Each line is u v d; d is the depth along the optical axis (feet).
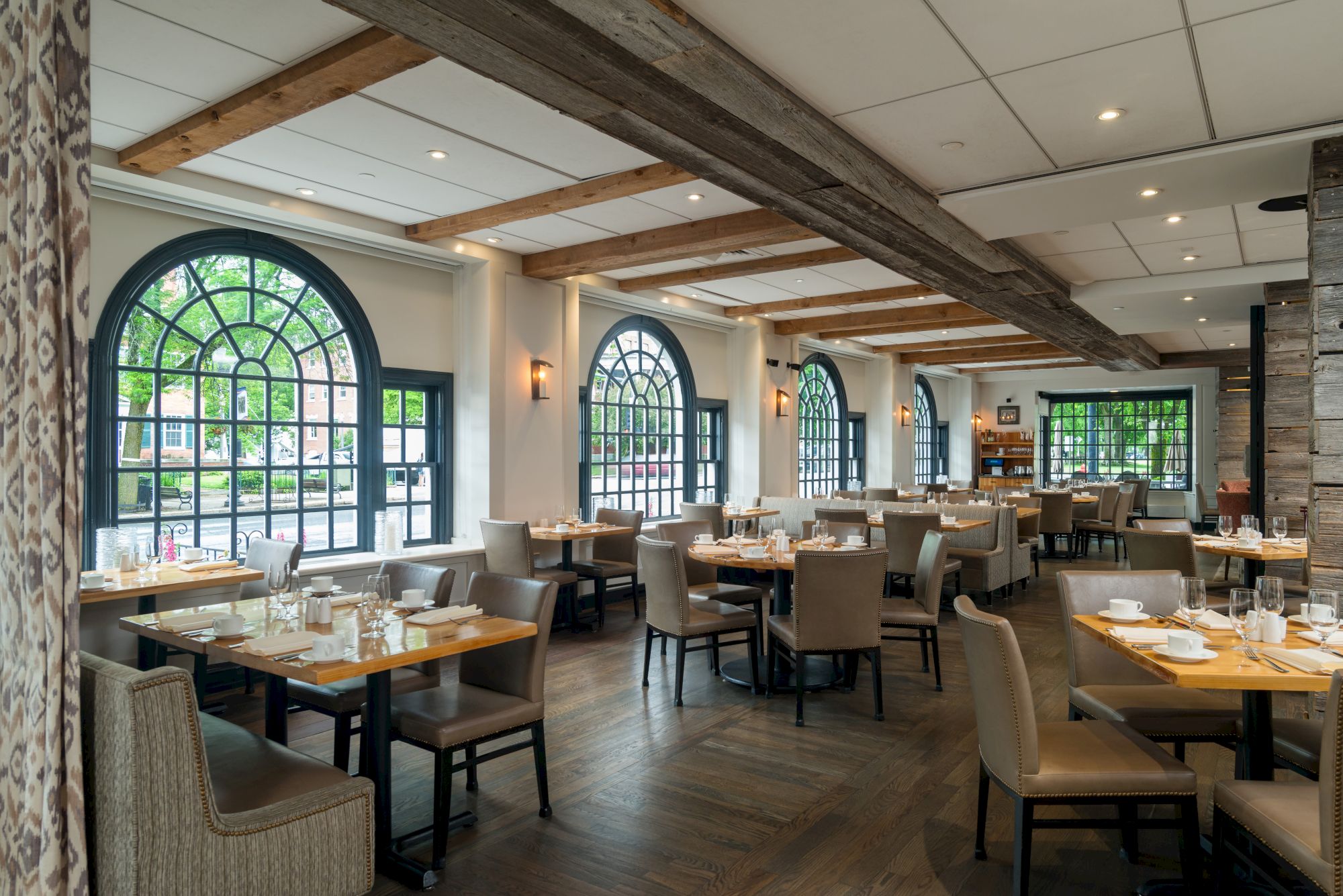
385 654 8.73
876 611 14.56
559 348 24.50
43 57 6.11
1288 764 9.37
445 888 8.96
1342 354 11.53
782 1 8.48
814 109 11.08
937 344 41.88
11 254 6.40
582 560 24.39
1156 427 54.75
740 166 12.20
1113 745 8.86
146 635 10.34
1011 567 27.20
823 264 24.20
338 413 20.63
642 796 11.34
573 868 9.38
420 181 16.55
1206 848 9.78
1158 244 20.33
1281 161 12.80
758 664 18.03
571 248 22.18
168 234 17.13
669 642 20.57
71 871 6.31
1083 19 8.87
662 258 21.13
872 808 11.00
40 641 6.20
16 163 6.41
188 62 11.44
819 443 41.14
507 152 14.94
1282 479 22.40
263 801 7.61
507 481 22.89
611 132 10.98
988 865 9.50
